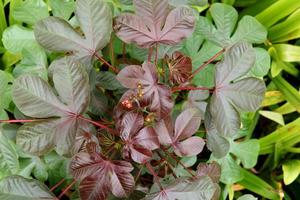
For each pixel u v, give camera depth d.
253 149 1.03
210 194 0.74
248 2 1.19
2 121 0.74
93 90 0.84
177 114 0.88
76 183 0.86
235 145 1.03
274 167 1.21
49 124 0.72
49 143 0.73
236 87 0.79
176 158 0.85
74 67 0.71
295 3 1.10
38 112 0.72
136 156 0.72
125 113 0.74
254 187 1.13
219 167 0.84
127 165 0.72
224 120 0.79
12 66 1.03
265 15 1.13
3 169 0.83
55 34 0.77
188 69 0.80
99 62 0.95
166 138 0.77
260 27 0.95
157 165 0.82
